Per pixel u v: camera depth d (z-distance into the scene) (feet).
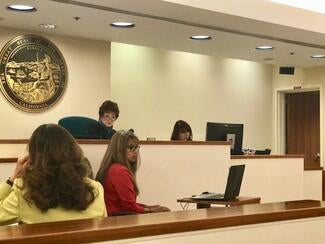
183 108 26.86
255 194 21.01
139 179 16.08
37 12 16.72
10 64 19.51
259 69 30.48
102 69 21.98
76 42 21.21
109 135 16.26
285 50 22.95
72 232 5.34
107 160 12.57
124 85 24.67
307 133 30.25
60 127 7.47
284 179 22.15
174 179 16.92
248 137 29.76
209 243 6.53
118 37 20.75
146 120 25.40
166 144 16.76
